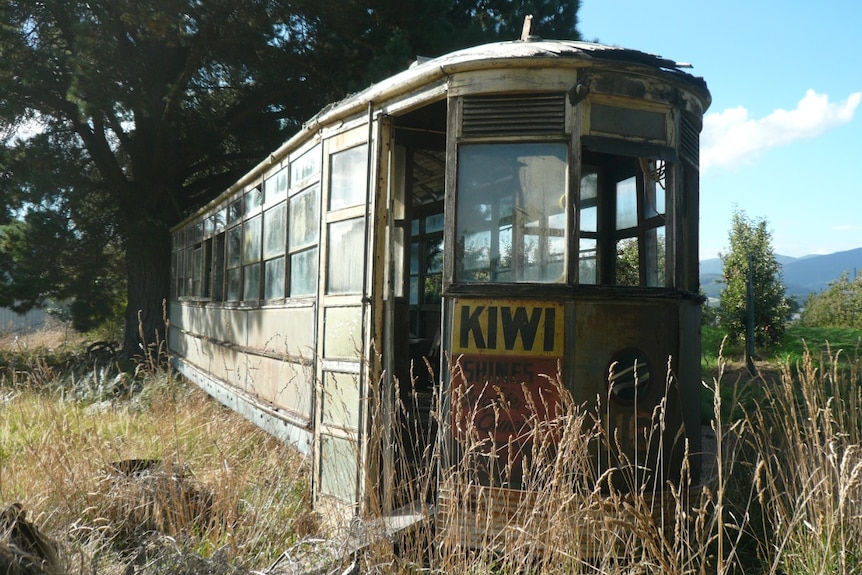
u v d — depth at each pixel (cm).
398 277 654
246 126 1948
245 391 929
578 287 494
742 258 1612
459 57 530
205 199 2075
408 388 653
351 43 1684
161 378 1112
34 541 392
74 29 1568
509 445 452
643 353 505
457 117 521
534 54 502
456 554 440
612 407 495
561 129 502
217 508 537
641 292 509
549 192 502
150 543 453
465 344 507
